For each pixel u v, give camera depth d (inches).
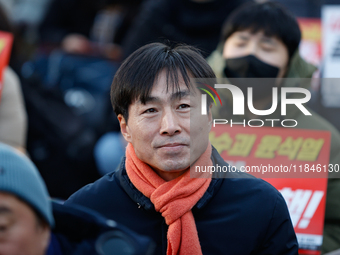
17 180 128.1
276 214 189.3
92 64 461.4
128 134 190.2
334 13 332.8
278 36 261.3
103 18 527.8
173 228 179.5
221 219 187.9
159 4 390.0
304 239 237.6
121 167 200.8
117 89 188.4
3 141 286.4
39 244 133.0
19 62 352.2
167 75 178.9
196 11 379.6
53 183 362.9
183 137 177.8
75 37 490.3
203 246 184.9
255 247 186.5
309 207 238.1
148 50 188.1
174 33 384.2
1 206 126.0
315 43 332.5
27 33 391.9
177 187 181.8
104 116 417.7
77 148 367.2
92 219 158.6
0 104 288.0
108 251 149.8
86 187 205.8
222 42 281.4
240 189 193.8
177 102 178.5
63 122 367.9
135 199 190.7
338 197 249.9
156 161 179.6
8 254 126.6
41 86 368.5
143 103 179.0
